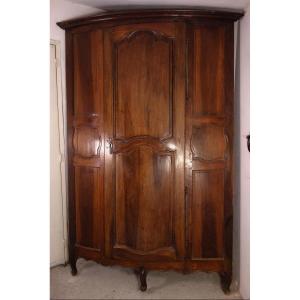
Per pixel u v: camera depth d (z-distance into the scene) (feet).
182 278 9.64
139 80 8.26
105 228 8.63
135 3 8.81
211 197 8.27
